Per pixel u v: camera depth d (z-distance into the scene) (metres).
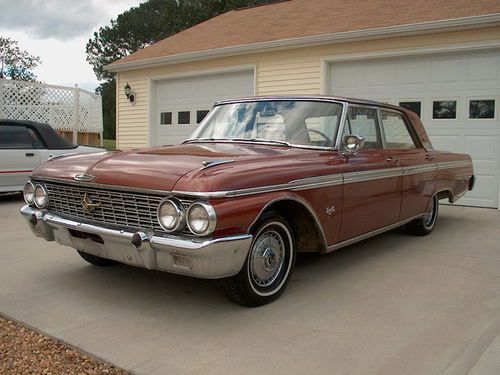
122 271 4.68
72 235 3.93
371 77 9.92
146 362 2.90
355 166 4.49
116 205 3.63
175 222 3.24
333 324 3.48
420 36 9.15
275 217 3.77
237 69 11.75
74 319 3.54
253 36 11.92
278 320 3.54
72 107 16.02
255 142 4.59
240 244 3.33
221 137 4.83
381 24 9.70
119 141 14.68
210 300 3.93
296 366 2.86
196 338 3.23
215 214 3.17
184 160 3.66
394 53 9.44
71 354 3.01
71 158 4.32
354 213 4.50
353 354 3.02
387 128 5.33
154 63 13.10
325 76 10.37
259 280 3.78
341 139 4.50
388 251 5.55
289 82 10.92
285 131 4.61
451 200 6.73
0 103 14.43
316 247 4.27
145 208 3.45
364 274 4.67
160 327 3.41
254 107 4.96
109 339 3.21
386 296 4.07
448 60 9.02
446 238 6.24
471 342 3.19
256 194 3.47
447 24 8.67
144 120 13.98
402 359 2.95
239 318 3.57
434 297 4.05
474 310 3.77
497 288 4.29
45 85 15.31
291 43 10.53
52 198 4.15
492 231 6.71
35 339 3.22
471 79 8.81
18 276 4.52
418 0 10.84
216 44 12.31
